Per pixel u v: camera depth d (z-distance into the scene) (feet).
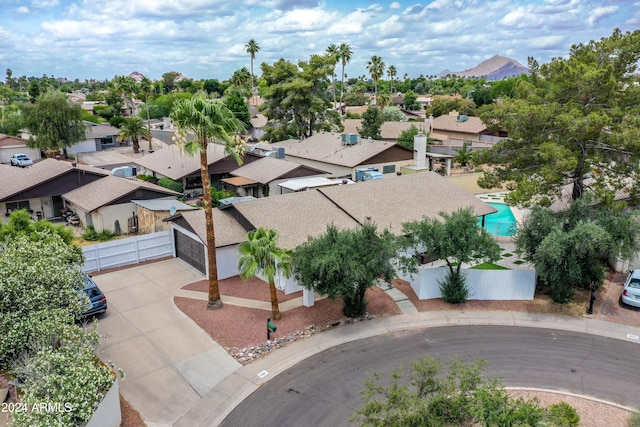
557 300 71.41
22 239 57.82
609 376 53.16
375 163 150.20
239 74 385.09
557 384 51.67
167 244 94.63
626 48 86.02
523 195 82.79
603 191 81.10
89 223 114.01
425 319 67.46
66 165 126.21
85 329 49.67
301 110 202.28
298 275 65.87
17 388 46.96
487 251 68.74
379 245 65.31
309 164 166.61
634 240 69.21
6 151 211.61
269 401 49.39
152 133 274.98
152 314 68.59
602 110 83.30
